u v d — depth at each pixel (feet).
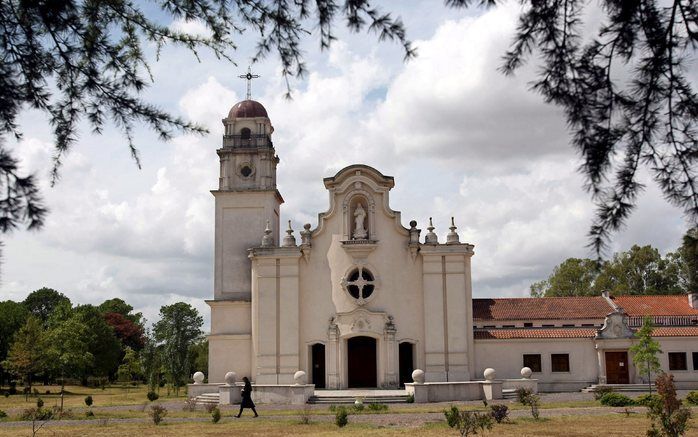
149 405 157.58
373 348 170.81
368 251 171.12
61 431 99.60
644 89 24.49
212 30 31.83
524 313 185.47
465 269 171.83
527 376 157.79
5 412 142.92
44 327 302.45
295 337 168.86
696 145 24.25
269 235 175.83
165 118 32.19
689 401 131.23
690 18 23.90
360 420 109.50
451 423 91.86
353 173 173.99
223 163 186.19
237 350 174.09
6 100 26.81
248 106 189.67
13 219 25.27
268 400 147.54
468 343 168.45
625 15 24.13
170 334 225.76
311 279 172.45
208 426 103.81
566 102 24.98
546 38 25.05
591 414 110.83
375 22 28.02
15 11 28.78
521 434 86.22
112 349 300.40
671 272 243.81
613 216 24.73
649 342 146.82
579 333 169.27
